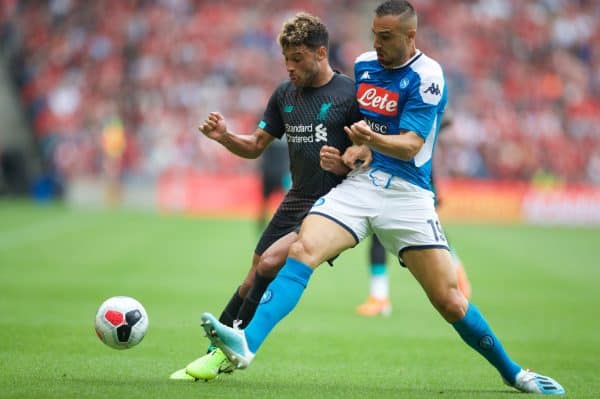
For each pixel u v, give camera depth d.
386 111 20.78
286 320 34.56
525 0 144.12
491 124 125.62
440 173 118.06
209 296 40.88
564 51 139.75
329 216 20.31
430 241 20.38
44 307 35.81
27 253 58.94
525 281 52.06
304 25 21.14
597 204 113.44
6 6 130.12
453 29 139.38
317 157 22.11
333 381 22.61
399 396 20.22
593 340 31.94
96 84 124.69
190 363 23.39
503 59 136.38
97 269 50.97
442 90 20.30
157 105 122.81
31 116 123.25
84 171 114.94
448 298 20.41
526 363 26.88
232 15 135.50
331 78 22.14
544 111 129.50
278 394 19.95
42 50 128.12
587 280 53.22
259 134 23.02
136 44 129.88
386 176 20.47
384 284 37.34
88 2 133.38
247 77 127.56
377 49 20.39
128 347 21.36
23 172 117.62
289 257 20.08
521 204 114.00
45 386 20.11
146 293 41.38
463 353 28.02
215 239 73.25
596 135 127.75
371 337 30.88
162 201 113.19
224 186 112.25
